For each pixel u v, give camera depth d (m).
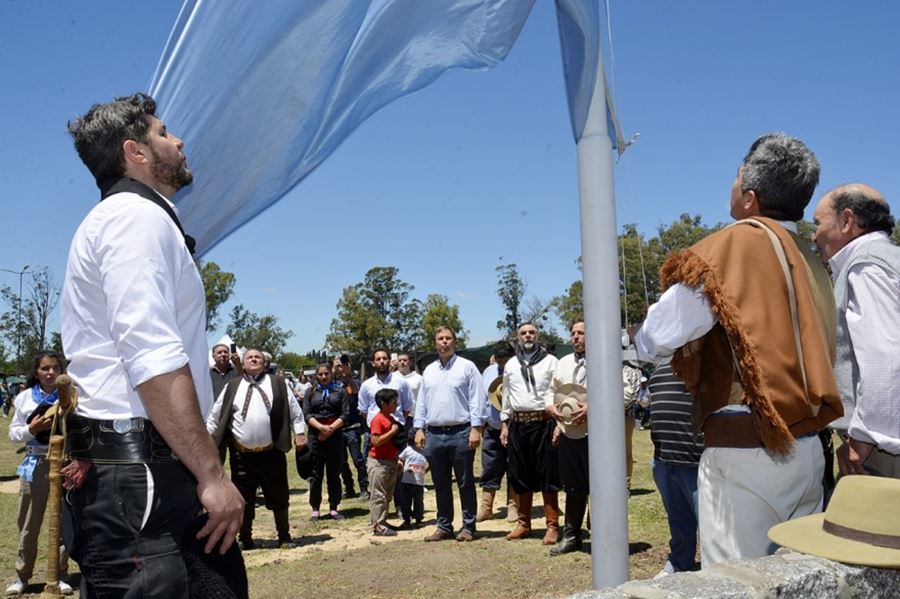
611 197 2.81
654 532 7.14
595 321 2.81
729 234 2.41
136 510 1.86
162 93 2.67
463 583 5.73
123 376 1.94
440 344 7.41
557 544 6.87
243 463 7.48
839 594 1.96
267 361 7.71
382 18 2.77
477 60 2.85
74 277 2.01
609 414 2.80
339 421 9.20
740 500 2.38
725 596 1.78
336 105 2.77
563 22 2.80
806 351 2.33
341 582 5.88
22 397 5.95
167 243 1.98
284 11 2.70
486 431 8.54
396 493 8.80
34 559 5.89
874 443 2.77
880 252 2.85
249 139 2.72
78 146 2.16
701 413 2.47
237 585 1.95
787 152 2.59
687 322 2.35
